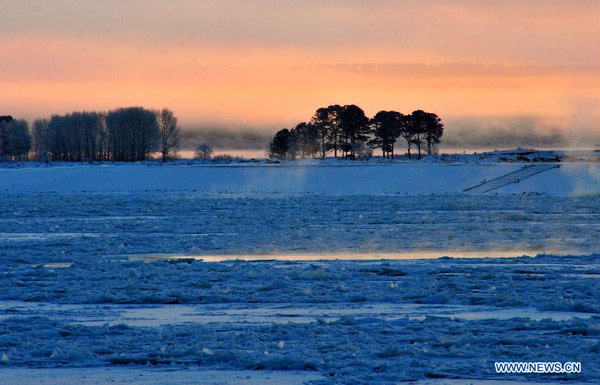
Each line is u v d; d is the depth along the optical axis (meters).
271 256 88.75
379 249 94.56
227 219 138.50
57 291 63.41
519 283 63.69
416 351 41.72
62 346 43.94
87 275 71.31
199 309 55.31
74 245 99.12
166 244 100.12
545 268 73.06
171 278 68.94
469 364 39.28
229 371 38.66
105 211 163.38
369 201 191.50
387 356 41.31
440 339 44.12
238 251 93.38
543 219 135.75
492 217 138.25
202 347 42.75
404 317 51.28
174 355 41.56
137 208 172.50
